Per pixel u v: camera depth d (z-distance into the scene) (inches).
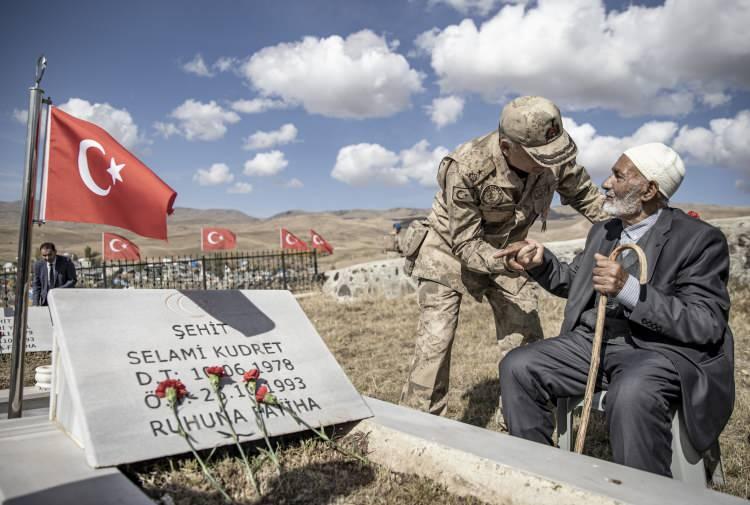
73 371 88.6
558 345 106.1
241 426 93.2
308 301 468.8
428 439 91.7
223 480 86.2
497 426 152.5
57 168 122.0
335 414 103.0
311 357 111.5
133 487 71.5
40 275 356.8
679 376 88.9
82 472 76.3
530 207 127.6
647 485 72.6
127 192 123.7
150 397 90.3
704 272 95.5
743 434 139.8
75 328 94.7
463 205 122.9
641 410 86.0
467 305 359.9
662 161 101.4
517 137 111.2
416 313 373.4
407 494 85.2
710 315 90.9
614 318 103.3
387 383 211.3
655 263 99.6
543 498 74.9
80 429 84.8
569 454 84.7
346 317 381.7
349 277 474.9
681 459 90.4
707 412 89.5
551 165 109.5
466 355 247.4
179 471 85.8
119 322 99.1
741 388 181.0
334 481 89.4
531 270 115.1
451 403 181.5
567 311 111.0
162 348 98.8
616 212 105.3
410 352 268.8
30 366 258.2
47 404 158.7
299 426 97.8
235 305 114.3
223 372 97.9
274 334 112.4
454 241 126.5
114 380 90.0
